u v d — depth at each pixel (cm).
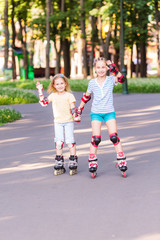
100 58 543
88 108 1580
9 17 4238
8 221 385
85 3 3728
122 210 398
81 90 2775
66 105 561
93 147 534
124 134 890
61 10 4009
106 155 676
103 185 493
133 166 588
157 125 1010
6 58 3922
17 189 496
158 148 713
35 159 673
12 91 2133
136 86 2462
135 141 796
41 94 564
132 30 3462
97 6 3656
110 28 3691
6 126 1133
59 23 4069
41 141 859
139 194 448
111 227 355
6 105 1797
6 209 421
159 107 1463
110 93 544
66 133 561
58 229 357
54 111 565
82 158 664
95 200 435
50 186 502
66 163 635
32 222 379
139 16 3538
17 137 929
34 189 492
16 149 776
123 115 1262
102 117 550
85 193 463
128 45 3697
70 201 436
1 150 774
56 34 4034
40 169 599
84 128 1023
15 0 4125
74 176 549
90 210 404
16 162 656
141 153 678
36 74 5875
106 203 422
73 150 559
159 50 3594
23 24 4644
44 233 350
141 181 502
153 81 2586
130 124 1051
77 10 3728
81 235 341
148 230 344
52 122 1194
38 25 3984
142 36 3603
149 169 562
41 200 446
